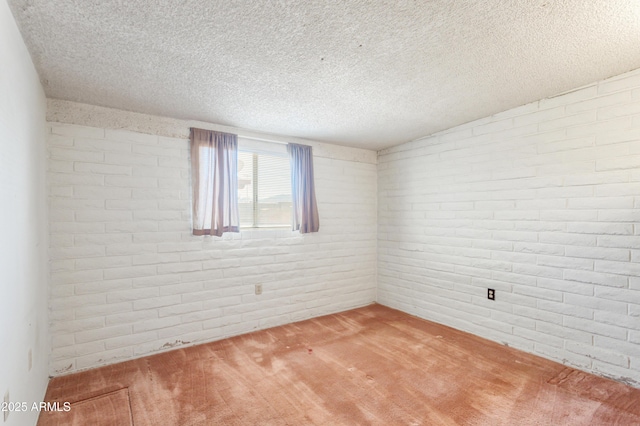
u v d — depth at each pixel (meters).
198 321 2.93
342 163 3.98
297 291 3.58
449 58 1.90
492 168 2.96
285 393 2.12
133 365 2.50
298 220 3.55
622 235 2.20
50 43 1.64
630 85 2.15
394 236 4.01
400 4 1.40
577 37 1.69
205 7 1.38
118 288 2.56
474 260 3.12
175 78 2.08
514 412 1.90
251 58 1.84
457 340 2.98
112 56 1.79
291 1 1.36
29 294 1.69
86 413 1.90
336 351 2.76
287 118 2.92
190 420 1.84
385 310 3.95
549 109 2.55
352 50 1.78
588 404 1.97
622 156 2.20
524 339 2.73
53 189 2.32
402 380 2.28
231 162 3.10
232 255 3.14
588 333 2.35
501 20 1.53
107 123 2.54
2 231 1.24
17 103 1.48
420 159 3.67
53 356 2.30
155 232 2.73
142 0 1.32
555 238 2.53
